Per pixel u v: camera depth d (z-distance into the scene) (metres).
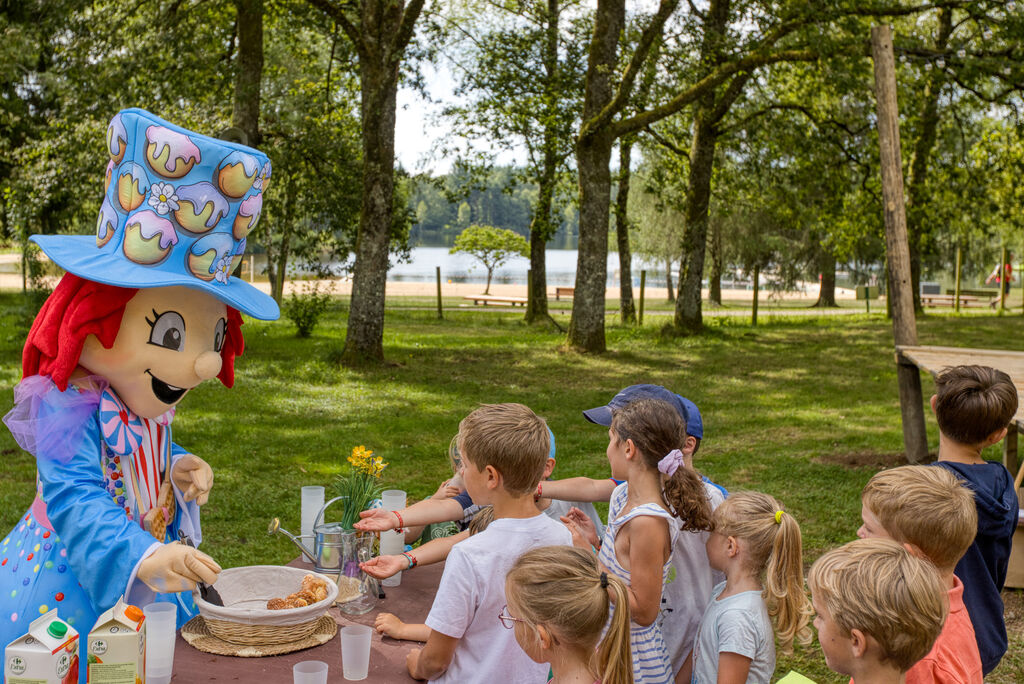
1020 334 18.94
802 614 2.68
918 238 22.03
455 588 2.51
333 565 3.21
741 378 13.63
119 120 2.84
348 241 19.81
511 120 18.00
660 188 21.11
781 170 19.98
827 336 19.56
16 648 2.22
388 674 2.64
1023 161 17.61
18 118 17.72
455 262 85.19
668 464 2.73
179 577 2.54
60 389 2.87
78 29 13.88
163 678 2.45
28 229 15.31
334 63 19.98
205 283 2.94
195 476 3.22
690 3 15.18
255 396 11.38
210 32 15.55
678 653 3.04
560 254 110.75
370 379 12.95
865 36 12.95
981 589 2.98
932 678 2.44
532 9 15.78
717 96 19.36
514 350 16.56
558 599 2.15
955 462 3.12
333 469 8.02
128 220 2.85
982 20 13.85
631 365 14.82
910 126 18.02
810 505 6.98
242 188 2.96
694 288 19.58
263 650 2.71
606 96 15.57
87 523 2.66
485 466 2.59
